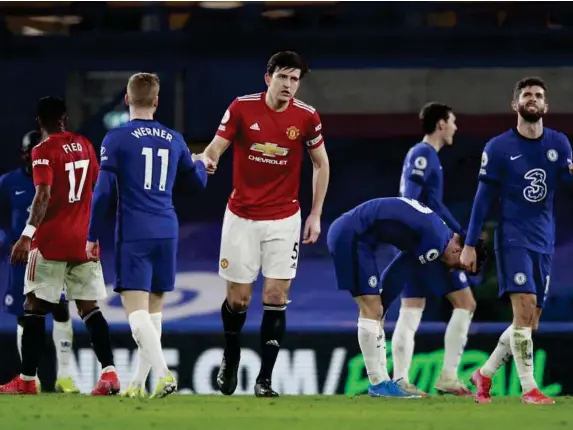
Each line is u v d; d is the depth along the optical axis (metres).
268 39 42.69
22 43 42.75
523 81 25.20
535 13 42.59
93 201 24.33
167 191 24.70
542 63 42.75
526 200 25.16
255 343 38.34
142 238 24.27
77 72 42.84
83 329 37.91
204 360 38.44
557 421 19.81
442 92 42.88
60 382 30.80
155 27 42.72
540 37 42.62
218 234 41.81
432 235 26.72
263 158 25.52
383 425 18.73
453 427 18.53
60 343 30.77
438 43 42.78
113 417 19.72
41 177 26.17
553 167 25.22
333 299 40.75
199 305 40.56
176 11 42.66
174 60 42.69
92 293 27.03
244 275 26.02
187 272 41.25
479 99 42.84
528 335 25.20
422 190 31.31
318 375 37.88
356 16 42.69
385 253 40.12
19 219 32.06
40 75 42.88
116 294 40.41
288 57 25.02
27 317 26.88
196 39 42.66
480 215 25.59
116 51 42.72
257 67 42.69
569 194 41.41
